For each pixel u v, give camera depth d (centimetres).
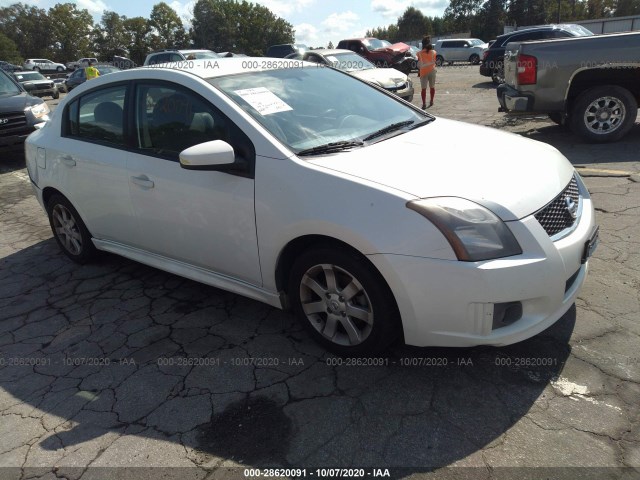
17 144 836
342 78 379
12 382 285
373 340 259
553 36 1373
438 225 226
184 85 312
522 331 234
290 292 287
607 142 674
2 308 372
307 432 229
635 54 616
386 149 280
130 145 343
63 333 331
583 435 215
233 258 298
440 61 3019
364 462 211
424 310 234
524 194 242
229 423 239
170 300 363
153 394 264
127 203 346
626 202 458
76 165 378
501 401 238
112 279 406
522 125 859
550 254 232
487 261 224
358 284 253
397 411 237
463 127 341
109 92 361
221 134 290
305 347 293
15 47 8462
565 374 251
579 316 296
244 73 331
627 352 263
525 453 209
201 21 9300
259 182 271
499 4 7862
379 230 233
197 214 303
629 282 328
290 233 262
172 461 220
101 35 10062
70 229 429
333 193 246
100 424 246
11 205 639
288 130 289
